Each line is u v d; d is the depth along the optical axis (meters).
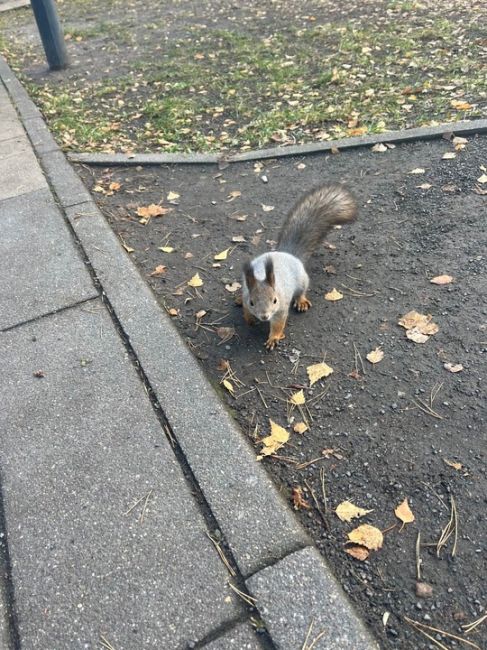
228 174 1.19
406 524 0.53
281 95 1.53
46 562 0.52
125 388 0.69
